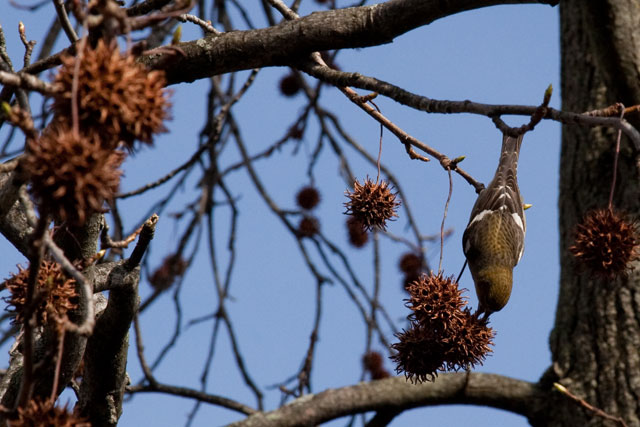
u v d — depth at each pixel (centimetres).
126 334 945
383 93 935
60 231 869
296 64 1043
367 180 1005
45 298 674
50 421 599
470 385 1154
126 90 584
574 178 1226
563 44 1298
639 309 1133
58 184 552
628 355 1118
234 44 1038
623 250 845
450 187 947
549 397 1145
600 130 1215
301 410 1140
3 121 661
